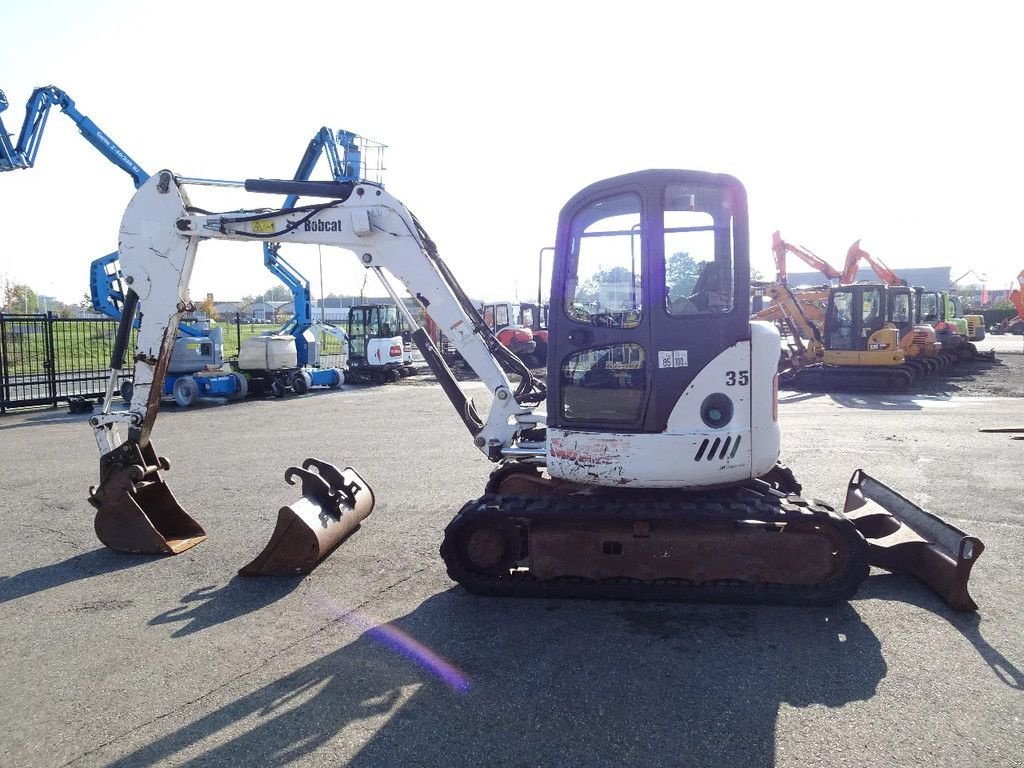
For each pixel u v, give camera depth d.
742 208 4.84
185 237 6.52
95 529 6.46
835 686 3.85
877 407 15.34
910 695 3.74
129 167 17.83
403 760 3.28
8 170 16.94
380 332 23.53
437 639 4.53
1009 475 8.53
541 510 5.04
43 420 16.02
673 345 4.85
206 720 3.67
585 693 3.83
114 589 5.55
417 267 6.24
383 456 10.64
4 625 4.92
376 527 6.93
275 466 10.11
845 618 4.71
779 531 4.79
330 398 19.12
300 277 21.34
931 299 26.84
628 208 5.00
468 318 6.24
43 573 5.95
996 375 22.11
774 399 5.01
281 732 3.54
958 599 4.75
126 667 4.27
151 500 6.84
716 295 4.88
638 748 3.33
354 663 4.23
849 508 6.39
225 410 17.00
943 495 7.61
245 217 6.43
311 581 5.59
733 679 3.95
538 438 6.17
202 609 5.11
